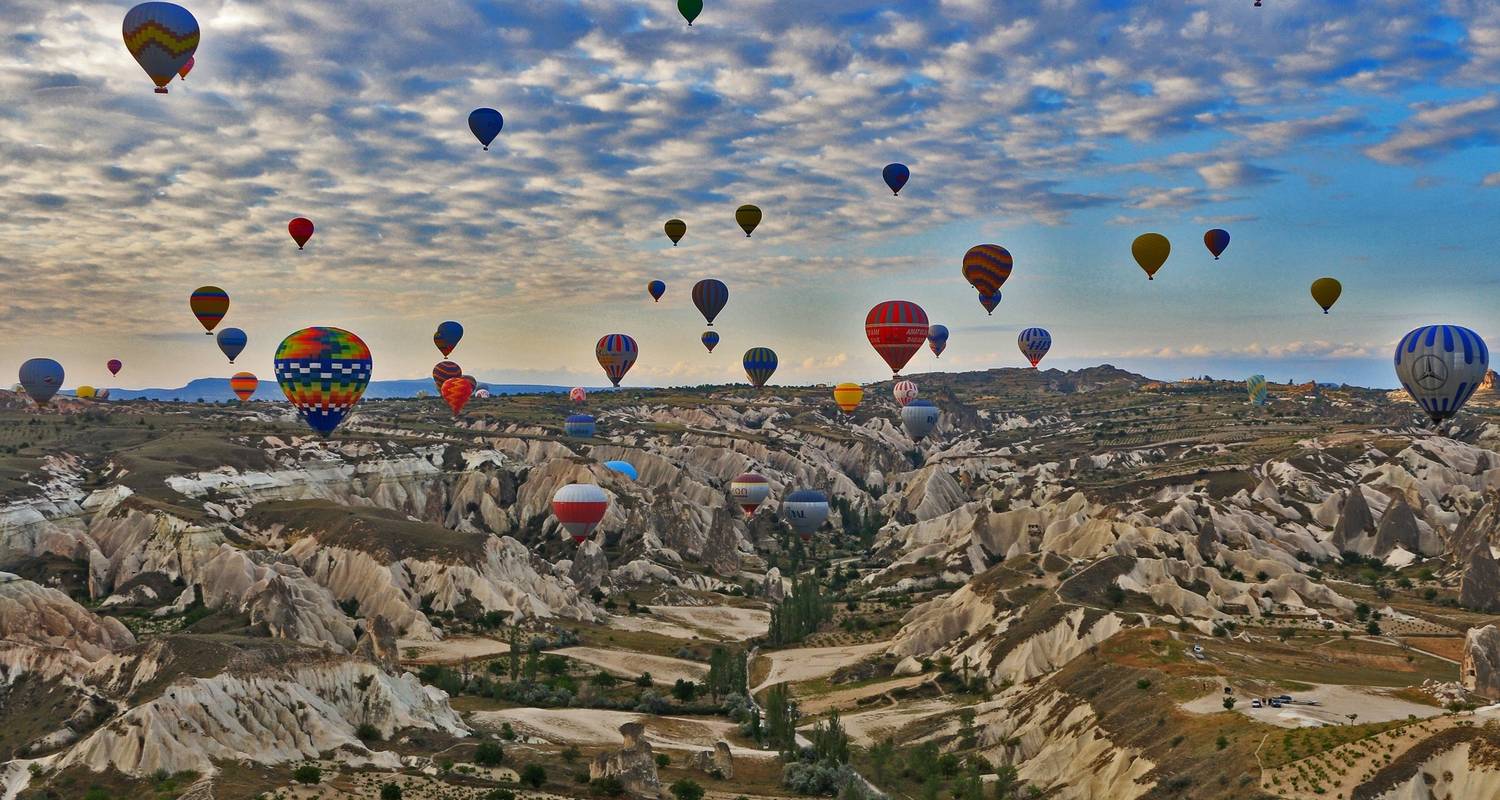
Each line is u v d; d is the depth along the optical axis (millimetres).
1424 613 148500
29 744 97375
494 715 119375
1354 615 146375
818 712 127062
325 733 102062
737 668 133750
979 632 140000
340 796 89625
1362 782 78438
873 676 138750
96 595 157875
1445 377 121312
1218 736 91125
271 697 102312
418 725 109188
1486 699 99125
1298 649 126562
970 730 113438
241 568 155625
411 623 156375
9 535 162750
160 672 103000
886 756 107188
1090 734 102250
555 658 142375
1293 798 79438
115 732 94312
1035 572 153500
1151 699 102688
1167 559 151875
